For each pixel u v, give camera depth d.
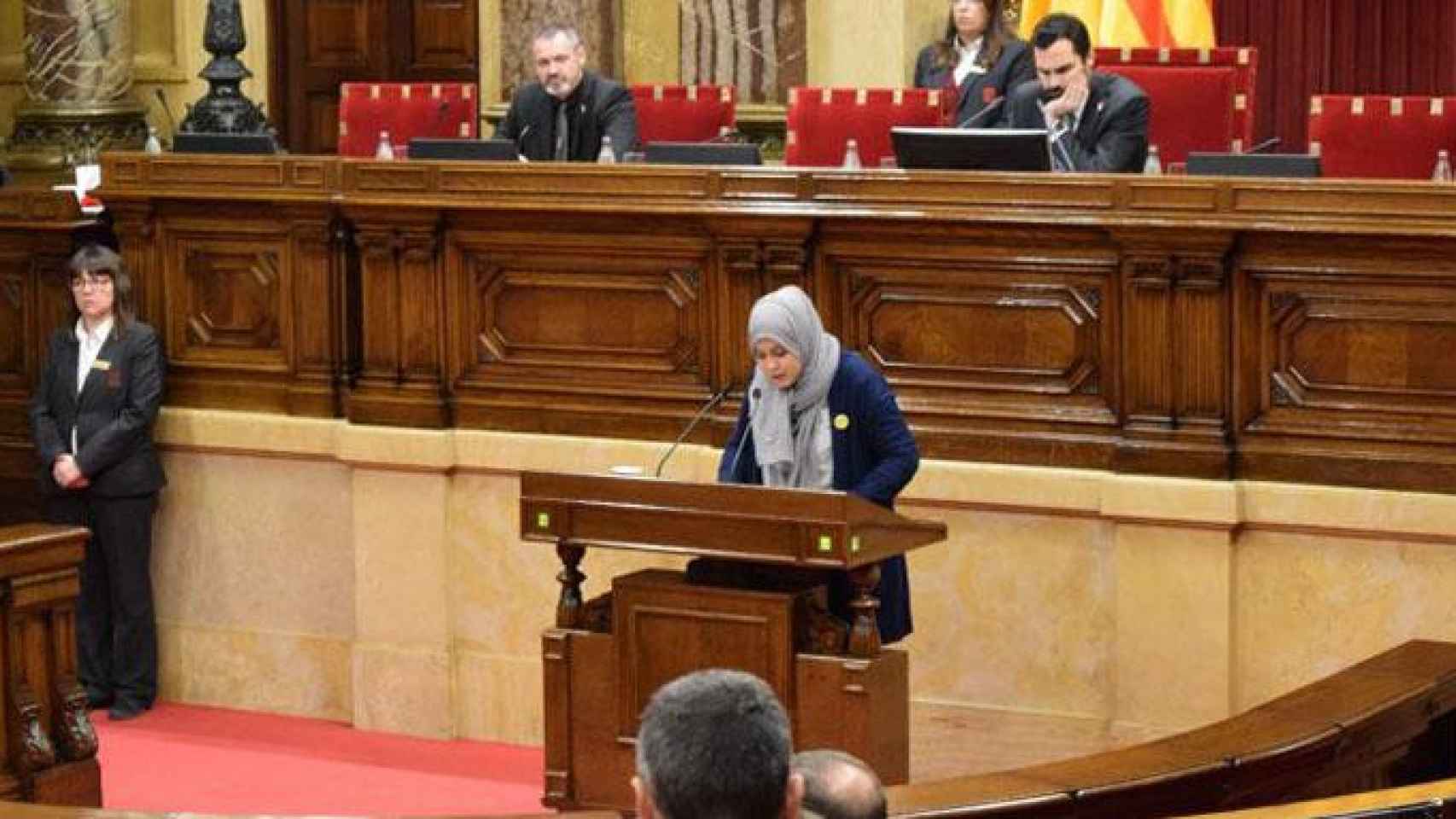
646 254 19.00
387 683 20.09
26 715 16.56
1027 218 17.62
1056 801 11.72
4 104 29.50
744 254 18.56
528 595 19.66
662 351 19.09
